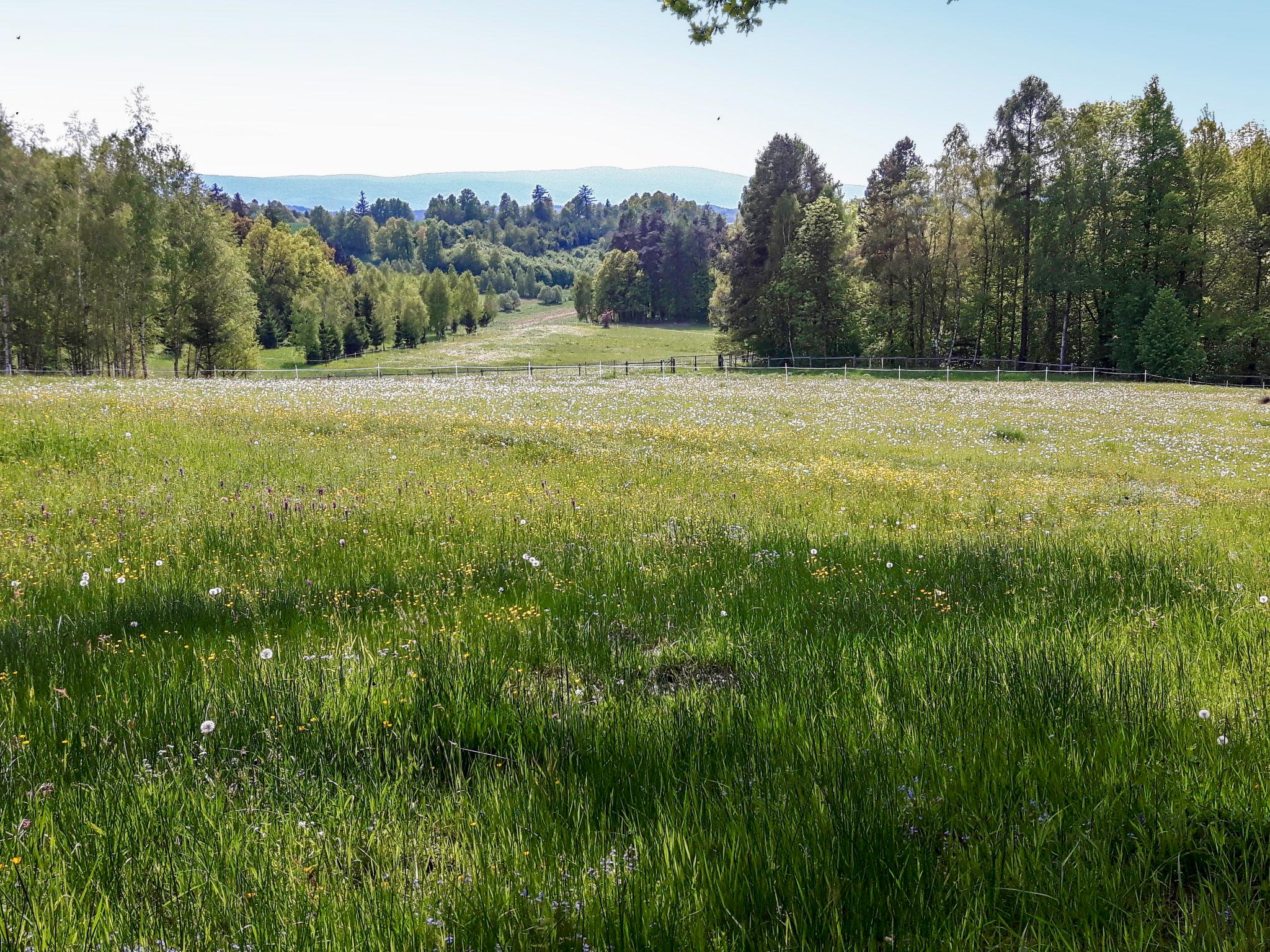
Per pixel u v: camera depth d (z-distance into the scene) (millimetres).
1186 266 65312
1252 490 20328
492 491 13719
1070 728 4035
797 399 44062
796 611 6703
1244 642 5488
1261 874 2992
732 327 85312
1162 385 56625
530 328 169125
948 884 2883
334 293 127125
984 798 3393
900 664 5094
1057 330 74750
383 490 13102
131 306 60375
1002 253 72125
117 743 4020
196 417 20656
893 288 79188
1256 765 3576
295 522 10281
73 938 2520
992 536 10883
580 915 2703
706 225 192875
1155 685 4703
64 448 14750
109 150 59406
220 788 3504
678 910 2717
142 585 7414
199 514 10562
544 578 7883
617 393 45312
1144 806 3342
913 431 32219
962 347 78750
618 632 6301
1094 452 27578
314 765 3791
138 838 3121
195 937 2580
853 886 2836
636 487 15742
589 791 3533
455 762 4027
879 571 8125
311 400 32125
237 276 70625
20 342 60594
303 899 2760
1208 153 64625
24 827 3133
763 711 4387
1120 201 64750
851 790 3420
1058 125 66250
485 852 3021
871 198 88500
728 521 11844
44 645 5586
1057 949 2574
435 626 6254
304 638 5855
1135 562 8430
